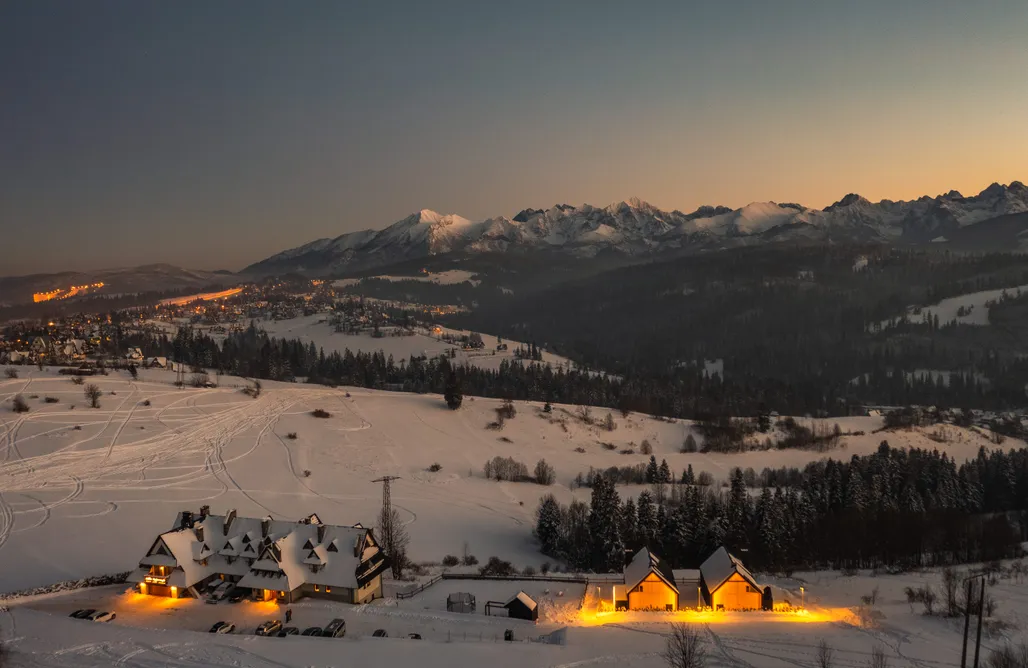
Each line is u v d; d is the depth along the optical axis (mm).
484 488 178250
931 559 126062
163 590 95188
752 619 92125
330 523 140625
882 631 87312
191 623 85812
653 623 89938
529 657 76562
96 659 72250
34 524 127438
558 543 134000
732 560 100875
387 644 78812
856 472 154750
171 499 148125
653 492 173375
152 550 95938
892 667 75875
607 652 78750
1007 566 119438
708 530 126062
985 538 129625
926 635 86000
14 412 195250
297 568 94875
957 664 77375
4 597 93250
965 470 176125
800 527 130500
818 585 109312
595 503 131000
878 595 103438
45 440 179875
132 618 87250
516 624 88875
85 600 93250
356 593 93438
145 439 190375
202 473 169125
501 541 138375
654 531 127312
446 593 102688
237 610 90062
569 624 90125
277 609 90438
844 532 127125
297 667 71688
